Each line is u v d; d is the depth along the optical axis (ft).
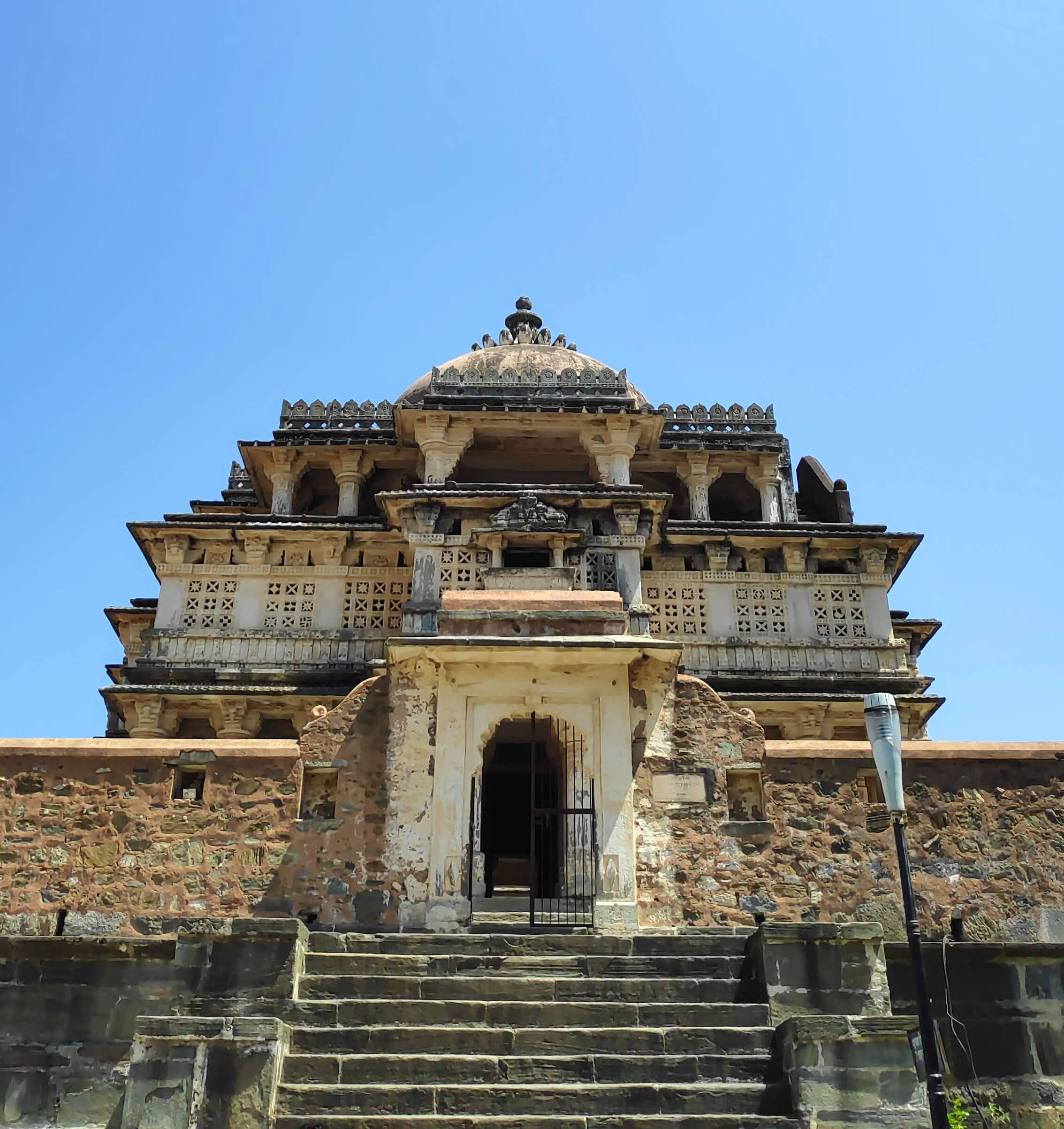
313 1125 29.01
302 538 72.38
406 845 42.14
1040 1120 35.99
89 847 41.39
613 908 40.81
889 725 32.81
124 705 67.10
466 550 68.03
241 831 41.93
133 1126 28.99
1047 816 42.98
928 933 41.24
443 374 77.92
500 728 48.62
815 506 87.81
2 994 35.47
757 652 70.54
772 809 42.93
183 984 33.53
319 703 66.54
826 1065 30.22
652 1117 29.50
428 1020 33.14
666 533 72.95
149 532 72.02
